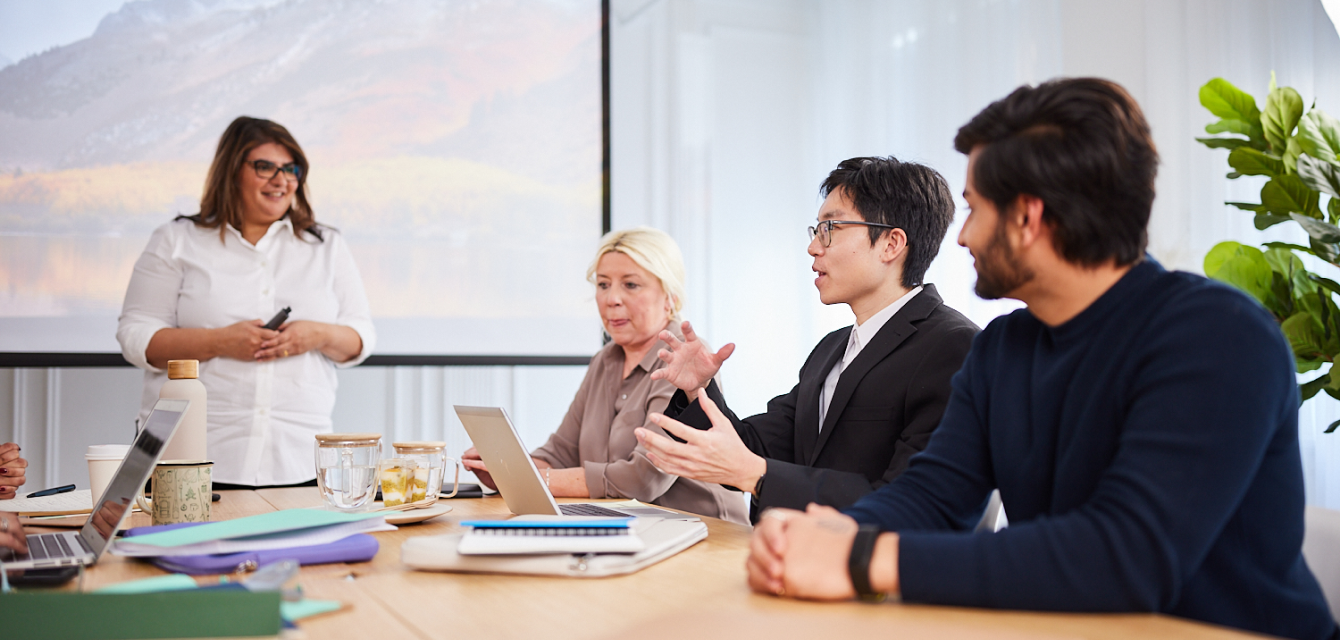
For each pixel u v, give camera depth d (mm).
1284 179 1863
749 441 1611
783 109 4043
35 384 2934
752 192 3963
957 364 1375
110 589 797
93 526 1091
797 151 4062
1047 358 978
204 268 2469
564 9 3555
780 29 4051
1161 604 781
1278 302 1843
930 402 1380
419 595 881
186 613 724
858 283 1539
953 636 660
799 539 850
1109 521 780
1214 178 2473
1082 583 764
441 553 981
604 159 3576
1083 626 737
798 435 1616
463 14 3410
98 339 2914
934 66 3480
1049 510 965
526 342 3432
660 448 1244
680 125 3826
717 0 3930
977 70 3307
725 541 1165
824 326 3977
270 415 2475
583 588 905
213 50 3076
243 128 2543
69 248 2893
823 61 4047
